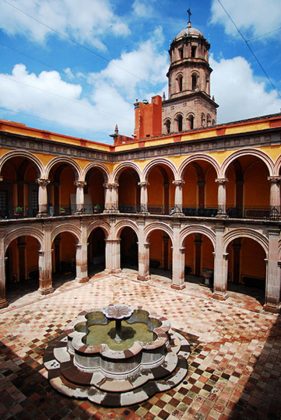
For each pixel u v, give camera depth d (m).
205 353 12.71
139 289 21.78
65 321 16.03
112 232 25.86
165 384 10.41
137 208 29.06
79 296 20.17
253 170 22.00
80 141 22.80
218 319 16.34
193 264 25.59
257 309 17.84
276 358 12.34
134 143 24.12
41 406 9.42
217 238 19.56
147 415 9.06
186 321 16.06
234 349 13.07
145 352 11.23
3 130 17.72
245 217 21.17
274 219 17.27
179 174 21.38
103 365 10.69
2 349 12.95
